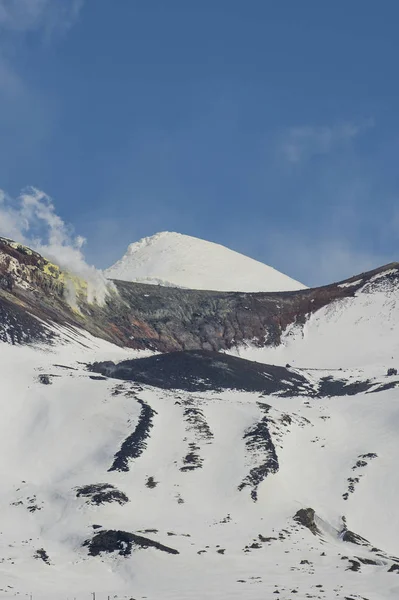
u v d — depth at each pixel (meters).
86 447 98.50
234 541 78.12
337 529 85.44
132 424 101.69
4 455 97.88
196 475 91.62
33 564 72.62
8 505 85.94
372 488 93.81
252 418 106.12
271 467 92.56
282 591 66.06
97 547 75.94
